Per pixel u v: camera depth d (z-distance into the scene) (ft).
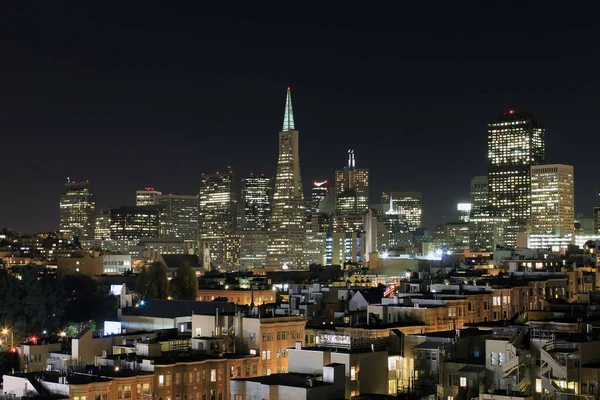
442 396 623.77
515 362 574.97
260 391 603.67
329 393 599.16
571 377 550.77
